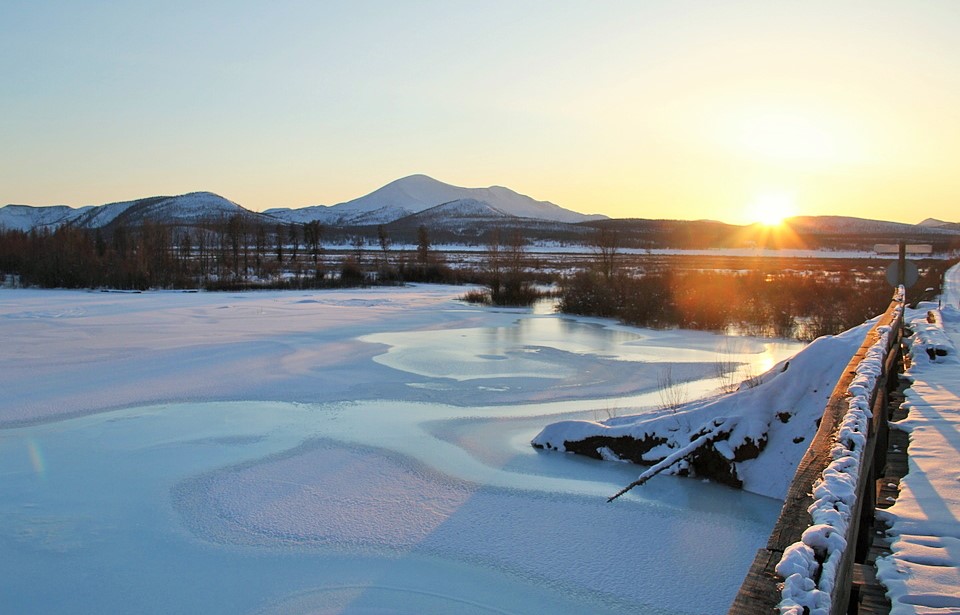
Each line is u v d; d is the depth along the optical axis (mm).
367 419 13602
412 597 7109
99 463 10938
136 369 18328
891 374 8992
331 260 89125
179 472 10523
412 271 60656
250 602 7016
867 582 3799
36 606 6922
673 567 7703
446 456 11383
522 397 15586
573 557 7934
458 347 22844
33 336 24516
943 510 4676
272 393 15719
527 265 70562
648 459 10898
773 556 2689
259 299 41938
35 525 8680
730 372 18734
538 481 10312
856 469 3234
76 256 54469
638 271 55969
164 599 7059
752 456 10156
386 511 9148
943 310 19438
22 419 13445
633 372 18734
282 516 8977
